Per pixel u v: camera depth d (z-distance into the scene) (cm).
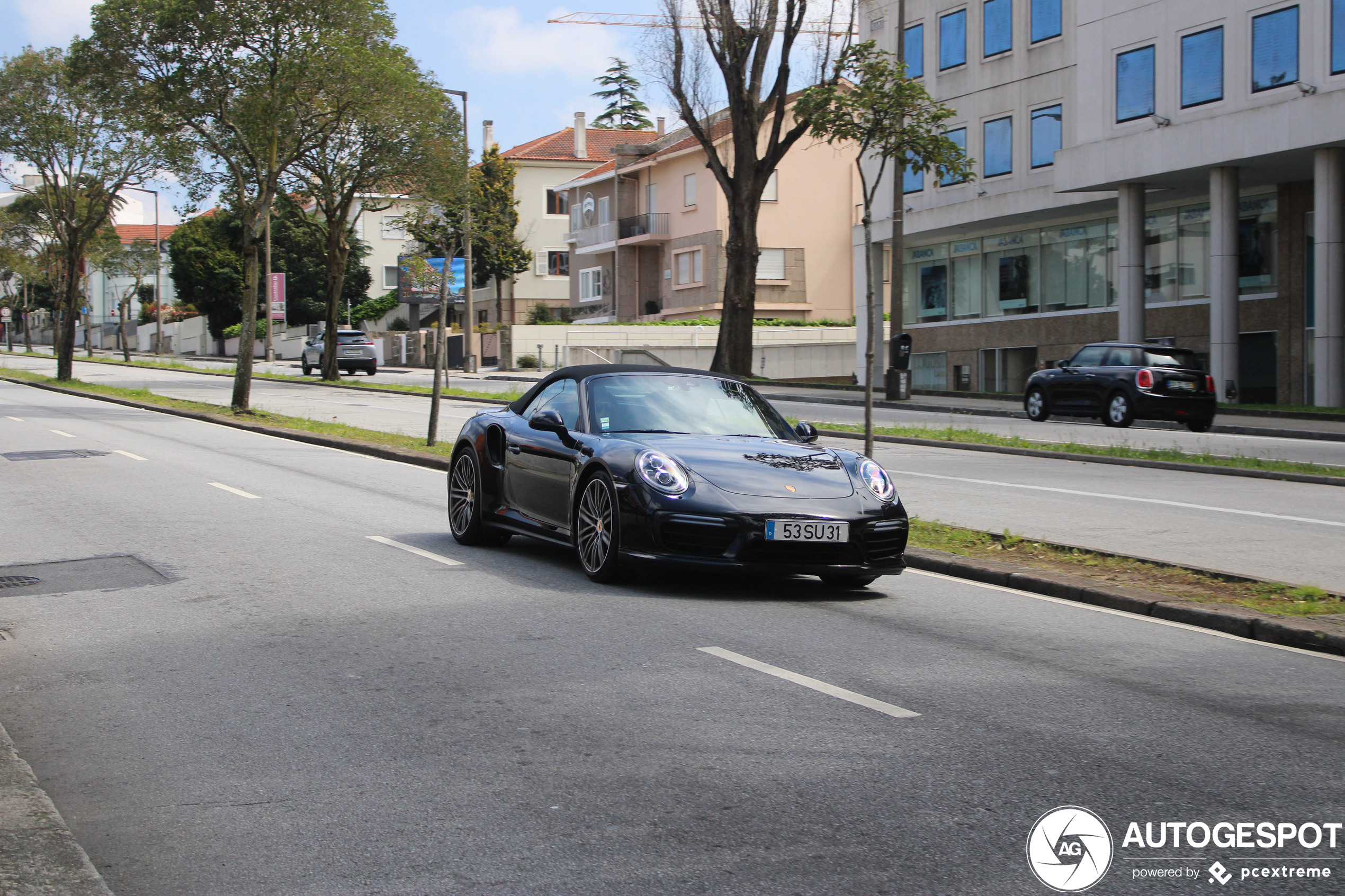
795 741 475
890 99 1338
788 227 5572
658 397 890
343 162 4050
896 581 845
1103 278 3534
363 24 2911
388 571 862
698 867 360
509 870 360
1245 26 2822
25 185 5866
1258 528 1097
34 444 1927
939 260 4138
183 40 2728
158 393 3628
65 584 815
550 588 795
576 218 6875
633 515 767
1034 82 3522
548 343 5344
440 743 477
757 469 783
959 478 1508
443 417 2611
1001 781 433
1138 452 1773
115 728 504
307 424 2233
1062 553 904
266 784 436
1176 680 576
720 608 735
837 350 5038
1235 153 2722
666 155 5828
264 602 755
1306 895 345
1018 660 612
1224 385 2820
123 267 6919
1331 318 2622
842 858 366
